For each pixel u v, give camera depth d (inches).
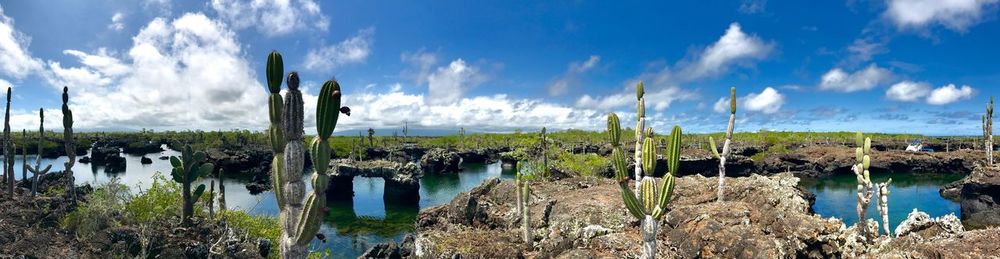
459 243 581.6
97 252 481.4
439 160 2265.0
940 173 1990.7
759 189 682.8
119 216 564.1
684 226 530.3
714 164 1936.5
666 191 255.6
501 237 622.8
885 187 570.6
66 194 725.3
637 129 412.5
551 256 511.8
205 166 610.2
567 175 1295.5
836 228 520.4
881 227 929.5
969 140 3014.3
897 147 2760.8
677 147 255.8
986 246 422.3
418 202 1497.3
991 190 1053.2
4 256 433.1
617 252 482.6
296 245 171.0
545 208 708.0
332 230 1083.9
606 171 1376.7
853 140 2837.1
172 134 4306.1
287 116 170.1
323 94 165.5
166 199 626.8
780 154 2095.2
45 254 455.8
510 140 3056.1
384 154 2883.9
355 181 1972.2
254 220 660.7
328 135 169.2
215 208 775.7
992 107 1341.0
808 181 1856.5
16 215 560.1
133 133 4352.9
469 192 870.4
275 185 180.7
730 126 685.9
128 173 2073.1
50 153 2728.8
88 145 3284.9
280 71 178.5
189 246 521.7
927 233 533.0
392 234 1043.3
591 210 659.4
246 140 3154.5
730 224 522.0
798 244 486.9
